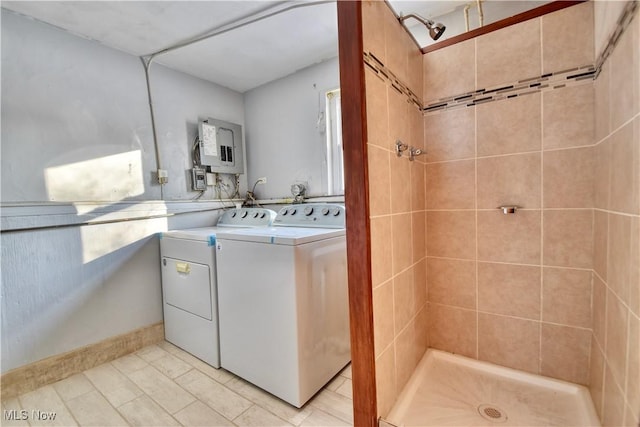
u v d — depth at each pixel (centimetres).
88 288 184
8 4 155
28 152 165
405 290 142
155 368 177
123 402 145
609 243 106
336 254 163
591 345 128
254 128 291
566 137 131
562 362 137
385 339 121
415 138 154
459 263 162
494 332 154
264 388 150
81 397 151
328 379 156
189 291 191
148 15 174
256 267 150
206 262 177
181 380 163
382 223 119
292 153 264
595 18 120
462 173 158
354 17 102
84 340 181
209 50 217
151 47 207
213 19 181
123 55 209
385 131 121
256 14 179
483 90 149
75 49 185
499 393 137
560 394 133
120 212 201
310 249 143
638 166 80
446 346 169
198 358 188
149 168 223
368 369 108
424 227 168
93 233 188
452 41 156
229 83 276
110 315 194
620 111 94
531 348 145
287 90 263
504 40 142
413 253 151
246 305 156
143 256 211
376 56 114
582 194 129
